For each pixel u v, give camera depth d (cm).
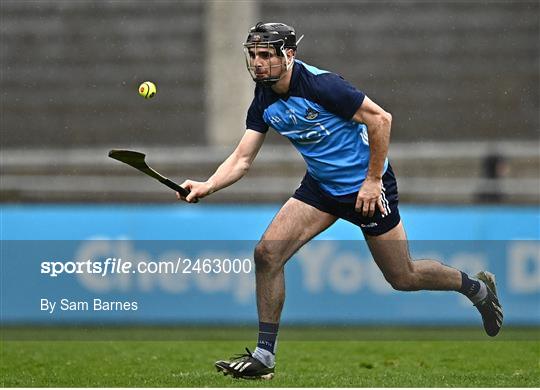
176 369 2017
